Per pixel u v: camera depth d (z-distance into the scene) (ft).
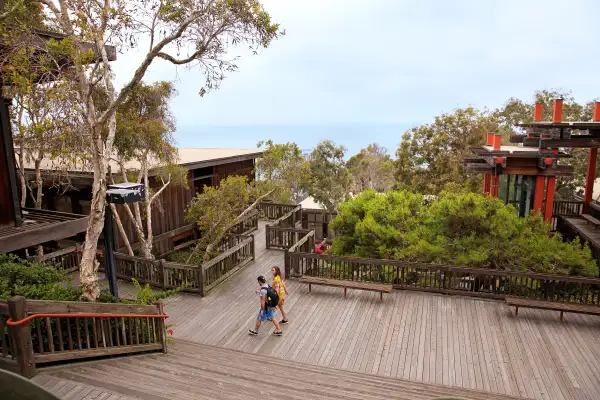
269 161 54.03
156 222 53.01
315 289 37.11
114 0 23.34
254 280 40.68
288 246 51.06
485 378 23.25
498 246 39.37
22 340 15.61
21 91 23.66
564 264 37.50
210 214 44.01
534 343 27.14
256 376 20.89
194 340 28.19
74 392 15.61
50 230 28.78
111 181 39.55
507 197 57.41
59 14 25.68
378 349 26.71
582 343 27.04
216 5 23.12
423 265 35.60
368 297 35.06
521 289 34.09
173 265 37.01
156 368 19.76
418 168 77.30
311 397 18.52
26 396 5.21
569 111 79.46
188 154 65.51
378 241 43.83
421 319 30.83
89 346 18.78
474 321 30.40
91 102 23.67
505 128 88.48
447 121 73.56
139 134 37.27
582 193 78.64
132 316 21.17
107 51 28.40
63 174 42.22
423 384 21.76
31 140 33.99
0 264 22.68
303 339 28.19
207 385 18.39
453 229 42.68
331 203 77.77
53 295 20.57
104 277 41.11
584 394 21.65
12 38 22.70
